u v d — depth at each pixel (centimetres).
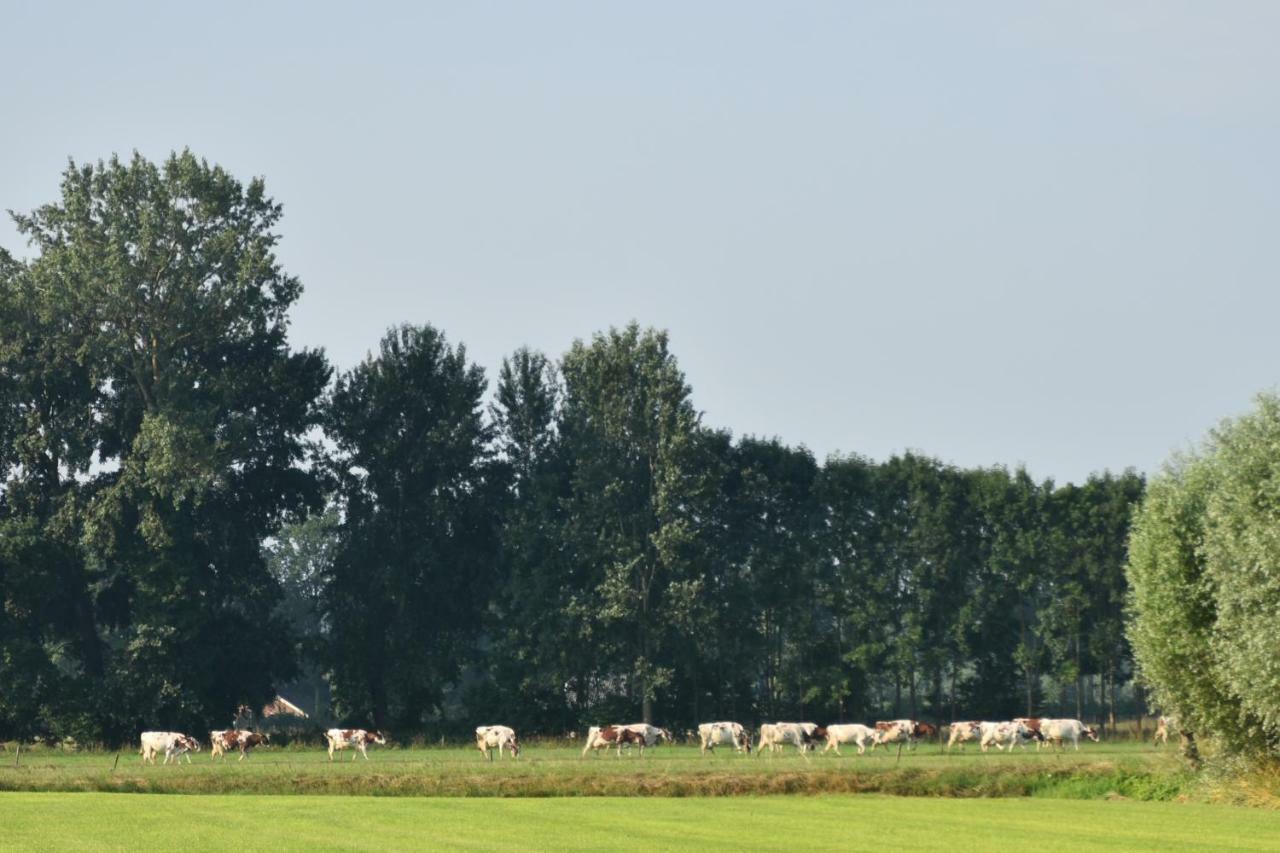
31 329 16300
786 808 7769
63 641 17188
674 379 17312
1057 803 8156
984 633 17738
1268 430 8112
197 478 15338
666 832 6481
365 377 18762
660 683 16512
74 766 11144
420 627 18088
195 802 7862
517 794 9000
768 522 19288
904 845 6038
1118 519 17712
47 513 16550
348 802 7956
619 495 17288
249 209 16375
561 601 17238
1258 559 7681
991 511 17888
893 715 19000
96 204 15988
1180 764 8875
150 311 15900
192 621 15462
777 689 18025
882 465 18438
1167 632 8569
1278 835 6469
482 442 19038
